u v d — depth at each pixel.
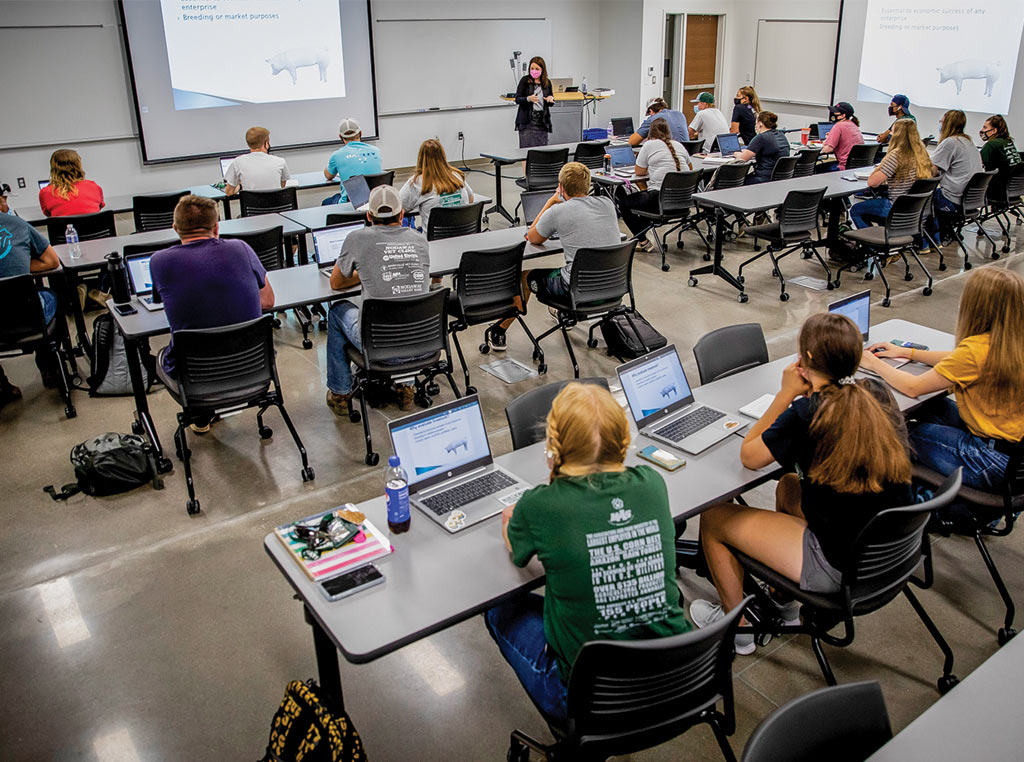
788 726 1.35
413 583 1.91
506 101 11.48
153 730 2.30
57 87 8.27
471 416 2.40
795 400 2.23
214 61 9.05
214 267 3.33
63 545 3.14
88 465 3.40
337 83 9.95
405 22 10.27
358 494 3.48
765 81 12.12
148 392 4.42
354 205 5.86
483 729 2.30
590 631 1.69
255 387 3.46
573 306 4.35
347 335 3.87
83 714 2.36
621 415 1.77
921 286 6.05
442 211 5.09
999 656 1.63
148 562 3.04
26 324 4.03
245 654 2.59
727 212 5.99
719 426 2.64
